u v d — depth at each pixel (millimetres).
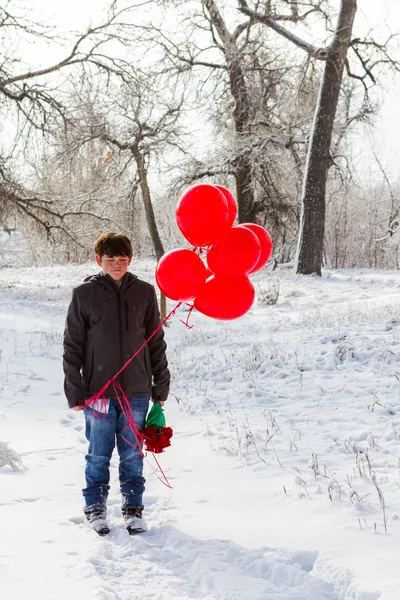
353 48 31406
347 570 3436
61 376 10398
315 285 25656
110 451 4445
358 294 22359
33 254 48031
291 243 37938
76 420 7645
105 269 4379
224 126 34125
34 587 3301
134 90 26781
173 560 3824
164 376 4523
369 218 46344
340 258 46688
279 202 33781
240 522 4340
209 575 3500
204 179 34312
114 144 31297
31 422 7473
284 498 4785
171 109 30953
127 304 4352
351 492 4578
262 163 32438
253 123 32781
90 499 4371
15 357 11656
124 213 32406
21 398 8625
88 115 28766
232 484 5211
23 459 6020
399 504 4457
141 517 4352
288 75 32719
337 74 29047
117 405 4402
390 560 3545
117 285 4387
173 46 29969
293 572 3482
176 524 4352
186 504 4793
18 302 21484
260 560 3660
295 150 33344
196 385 9375
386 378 8688
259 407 7887
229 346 12305
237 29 32438
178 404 8305
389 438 6164
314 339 12117
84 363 4402
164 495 5031
